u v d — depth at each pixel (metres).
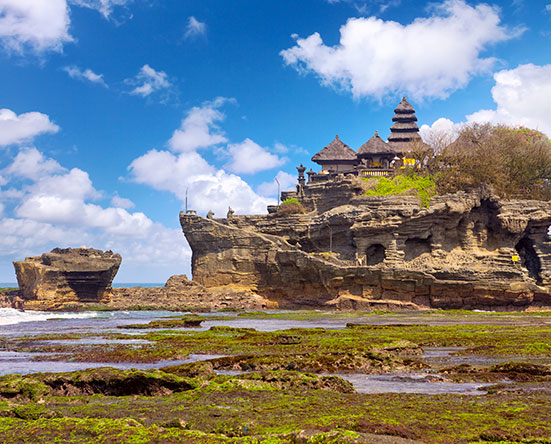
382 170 138.62
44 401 24.09
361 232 111.75
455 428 18.53
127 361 40.06
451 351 43.66
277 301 116.75
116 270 120.44
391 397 24.34
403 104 160.25
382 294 105.12
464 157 123.12
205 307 111.94
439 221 109.75
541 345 43.53
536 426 18.48
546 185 125.12
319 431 17.30
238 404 22.64
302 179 146.75
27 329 71.19
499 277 99.69
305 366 34.41
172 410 21.70
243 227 130.00
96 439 17.23
